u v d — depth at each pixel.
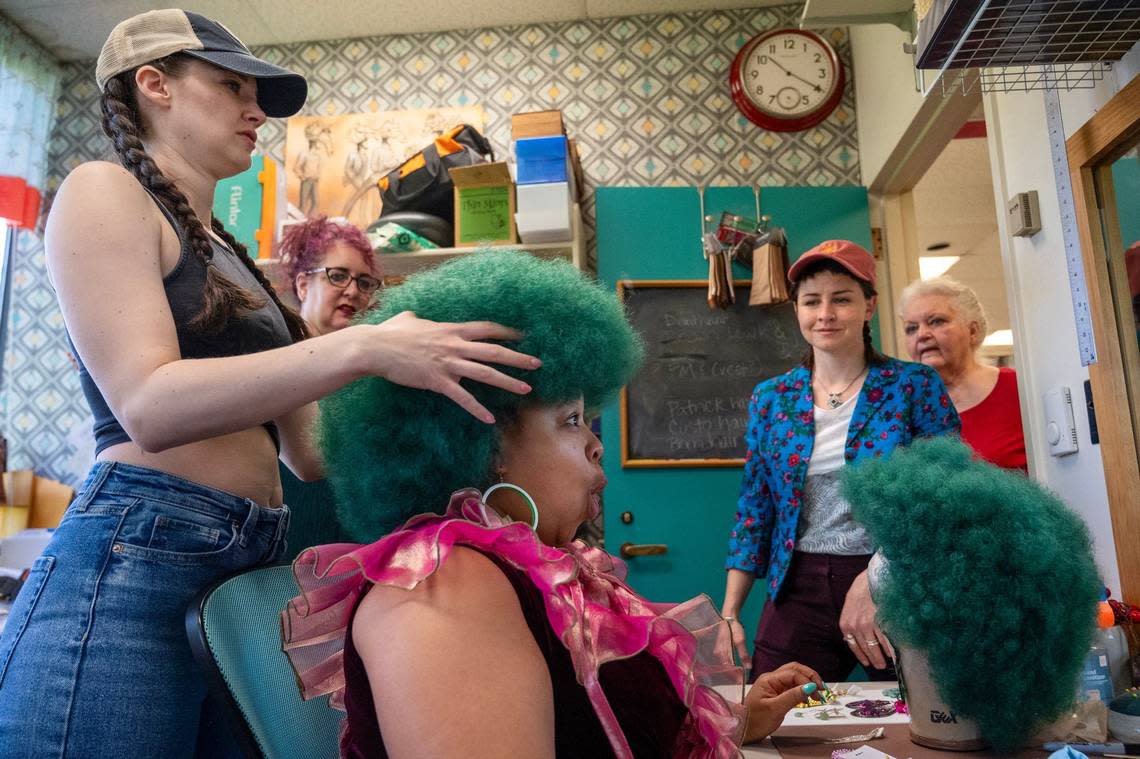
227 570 1.01
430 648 0.49
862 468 0.87
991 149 2.17
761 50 3.43
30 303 3.51
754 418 2.07
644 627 0.59
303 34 3.64
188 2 3.39
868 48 3.25
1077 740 0.88
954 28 1.46
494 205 2.99
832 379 2.01
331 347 0.77
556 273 0.69
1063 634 0.76
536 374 0.63
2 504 3.18
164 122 1.16
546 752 0.49
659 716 0.62
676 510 3.06
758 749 0.93
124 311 0.93
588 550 0.81
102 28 3.48
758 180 3.41
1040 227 1.94
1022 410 2.05
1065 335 1.85
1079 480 1.83
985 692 0.79
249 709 0.73
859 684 1.30
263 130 3.62
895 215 3.27
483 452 0.62
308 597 0.63
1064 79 1.64
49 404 3.43
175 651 0.95
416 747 0.46
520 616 0.54
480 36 3.63
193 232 1.06
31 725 0.88
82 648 0.90
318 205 3.47
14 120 3.34
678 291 3.24
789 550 1.90
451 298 0.66
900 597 0.80
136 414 0.87
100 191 0.98
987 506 0.76
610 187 3.33
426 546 0.54
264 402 0.80
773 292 3.04
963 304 2.53
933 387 1.92
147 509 0.96
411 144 3.51
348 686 0.57
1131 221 1.60
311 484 1.64
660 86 3.53
